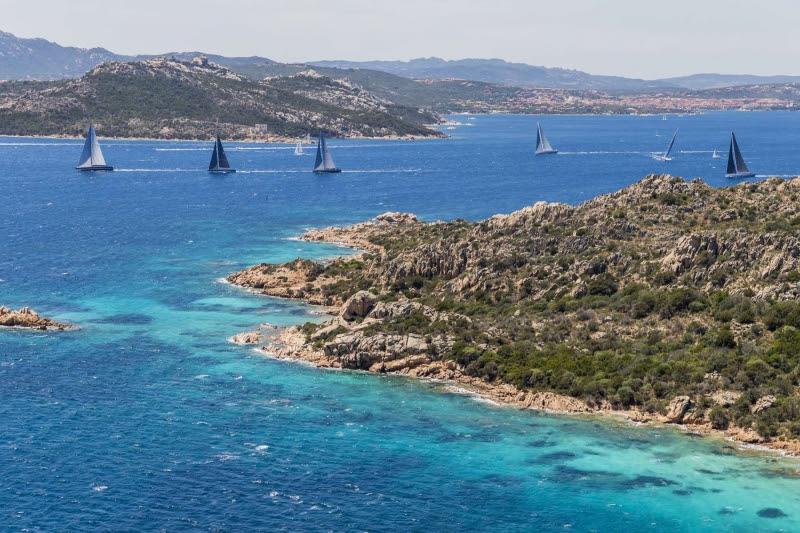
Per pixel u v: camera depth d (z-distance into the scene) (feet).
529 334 496.64
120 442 383.45
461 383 453.99
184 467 362.53
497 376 454.81
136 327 543.39
